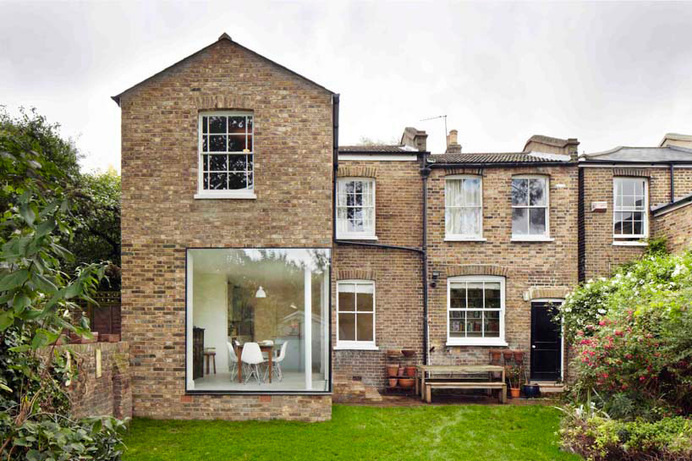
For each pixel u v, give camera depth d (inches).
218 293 380.5
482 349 484.4
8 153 120.1
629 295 356.2
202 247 370.6
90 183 618.2
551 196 498.3
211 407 362.6
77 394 273.7
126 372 353.1
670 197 499.8
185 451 296.2
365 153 497.0
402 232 498.3
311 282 378.3
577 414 318.0
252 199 373.1
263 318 379.9
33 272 91.9
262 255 376.2
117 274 566.9
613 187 501.4
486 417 375.9
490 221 496.7
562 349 482.0
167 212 371.2
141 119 374.0
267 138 375.6
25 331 151.5
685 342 300.4
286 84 377.1
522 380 470.9
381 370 486.3
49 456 116.3
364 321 495.2
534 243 494.3
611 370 325.7
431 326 489.1
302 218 374.0
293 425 350.0
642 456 264.8
